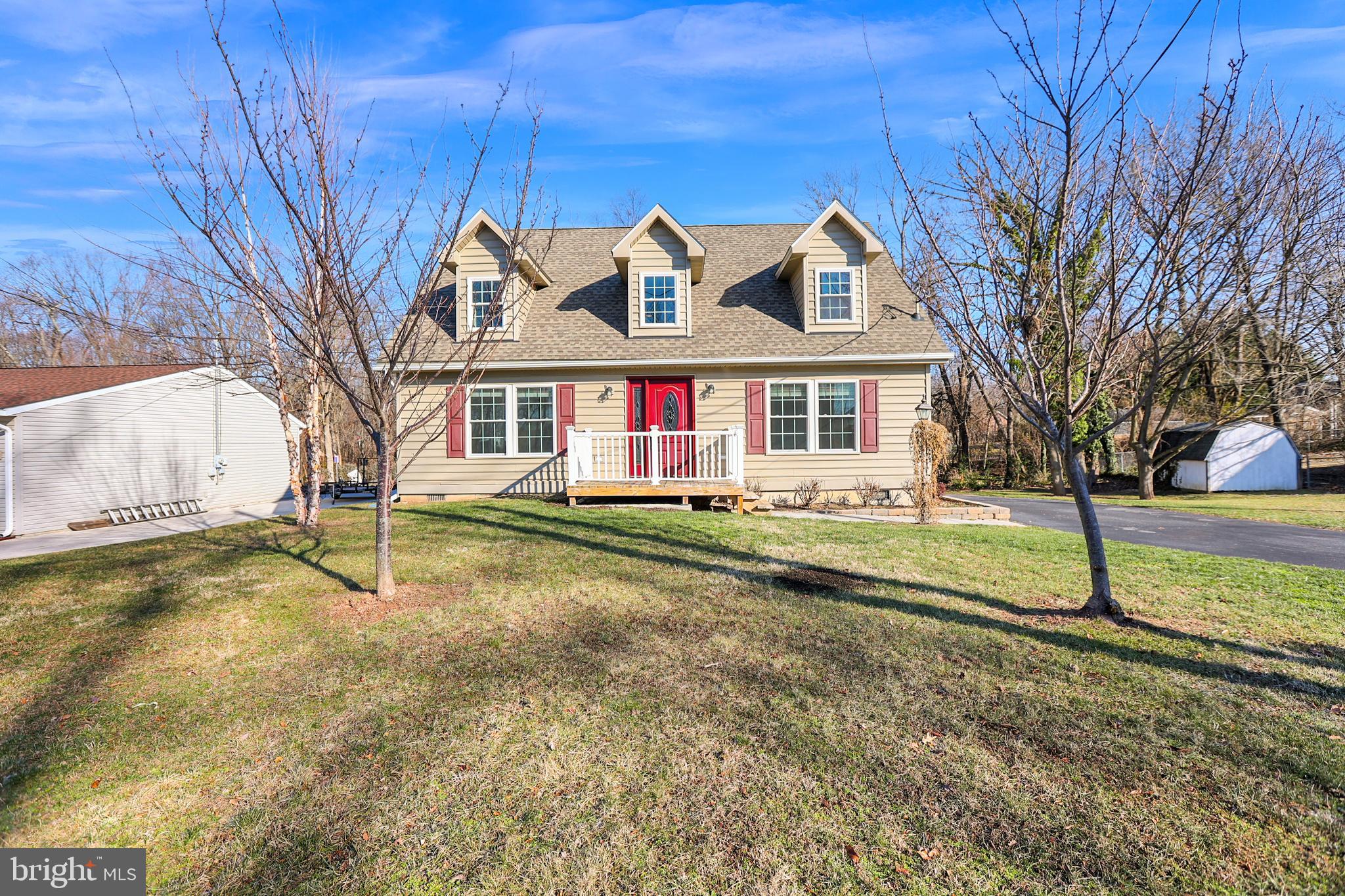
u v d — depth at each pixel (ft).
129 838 8.68
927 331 42.34
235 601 18.84
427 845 8.44
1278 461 70.54
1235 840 8.47
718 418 42.14
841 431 42.22
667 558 24.23
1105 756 10.52
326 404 81.30
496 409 42.39
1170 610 18.34
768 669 14.01
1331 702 12.44
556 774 10.01
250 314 35.40
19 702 12.58
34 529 39.70
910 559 24.38
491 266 41.98
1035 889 7.62
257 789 9.75
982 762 10.30
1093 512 17.90
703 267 47.83
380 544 18.90
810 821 8.87
